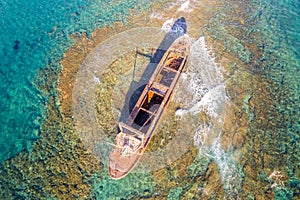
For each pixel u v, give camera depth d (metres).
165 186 21.09
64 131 23.42
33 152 22.42
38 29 30.59
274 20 32.47
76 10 32.50
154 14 32.03
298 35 31.22
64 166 21.73
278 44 30.19
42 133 23.42
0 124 23.94
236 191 20.83
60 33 30.20
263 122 24.28
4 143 22.95
